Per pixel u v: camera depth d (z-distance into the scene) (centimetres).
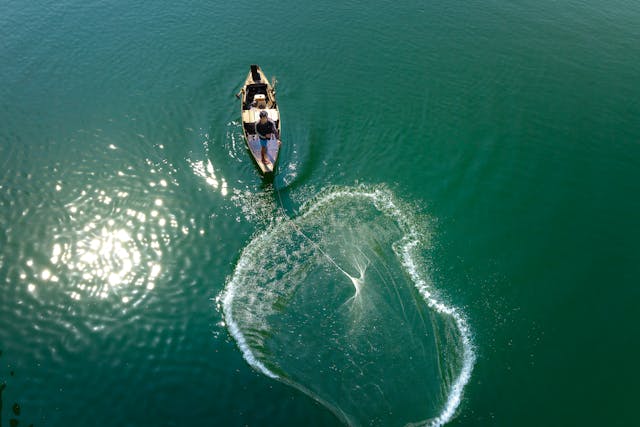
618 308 1597
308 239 1798
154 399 1355
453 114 2359
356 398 1364
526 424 1329
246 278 1669
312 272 1689
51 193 1891
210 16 3002
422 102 2427
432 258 1755
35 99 2325
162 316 1547
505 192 1992
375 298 1616
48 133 2147
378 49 2781
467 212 1917
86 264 1666
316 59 2692
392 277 1684
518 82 2555
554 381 1419
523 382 1417
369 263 1725
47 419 1297
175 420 1317
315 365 1437
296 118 2294
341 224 1858
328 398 1362
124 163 2030
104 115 2256
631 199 1955
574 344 1508
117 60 2605
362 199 1955
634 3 3344
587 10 3209
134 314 1545
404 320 1555
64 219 1802
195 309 1575
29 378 1370
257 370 1424
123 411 1327
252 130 2100
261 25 2945
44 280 1611
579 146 2186
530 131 2262
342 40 2844
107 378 1391
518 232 1841
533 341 1516
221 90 2442
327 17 3044
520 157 2141
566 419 1338
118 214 1833
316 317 1559
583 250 1773
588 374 1434
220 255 1734
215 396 1367
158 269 1673
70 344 1457
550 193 1986
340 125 2275
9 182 1917
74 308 1546
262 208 1894
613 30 2998
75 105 2305
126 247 1730
